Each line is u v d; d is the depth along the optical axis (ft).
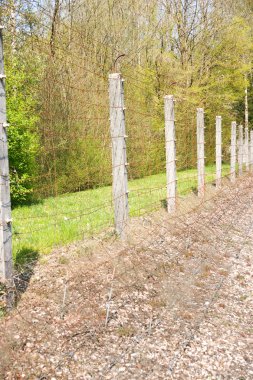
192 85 75.15
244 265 22.52
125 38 71.26
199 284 18.97
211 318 15.89
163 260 21.01
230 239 27.30
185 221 28.89
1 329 12.98
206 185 46.16
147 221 27.09
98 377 11.75
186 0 77.05
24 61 42.91
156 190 42.14
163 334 14.32
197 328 14.96
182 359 12.96
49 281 17.19
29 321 13.88
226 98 80.02
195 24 78.28
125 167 22.82
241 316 16.38
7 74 36.11
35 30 46.91
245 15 91.04
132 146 56.34
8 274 14.26
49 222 27.91
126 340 13.70
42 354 12.47
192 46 78.74
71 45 56.13
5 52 38.52
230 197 42.68
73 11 60.95
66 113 48.80
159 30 74.49
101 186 51.55
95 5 65.87
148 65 72.95
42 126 45.57
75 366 12.15
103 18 67.77
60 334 13.53
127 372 12.08
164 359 12.88
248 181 59.41
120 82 22.30
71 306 15.26
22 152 38.29
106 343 13.41
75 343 13.19
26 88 41.55
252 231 30.04
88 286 16.92
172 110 30.40
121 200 22.76
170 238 24.57
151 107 66.44
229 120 86.63
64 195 43.91
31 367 11.88
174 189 30.63
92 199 39.81
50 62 46.98
